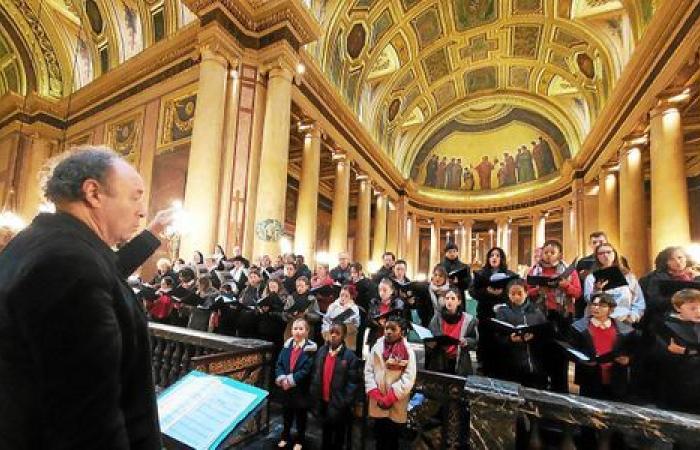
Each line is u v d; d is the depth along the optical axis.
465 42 19.25
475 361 5.93
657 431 2.13
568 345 3.54
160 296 6.29
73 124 15.23
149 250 1.43
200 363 3.15
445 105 24.09
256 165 10.30
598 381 3.31
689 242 10.16
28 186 15.48
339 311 4.89
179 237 9.81
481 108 25.41
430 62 20.14
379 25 16.33
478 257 26.95
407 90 20.97
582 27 15.90
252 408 1.57
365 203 18.58
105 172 1.05
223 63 10.18
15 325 0.80
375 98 19.41
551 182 23.03
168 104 11.80
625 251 13.36
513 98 22.84
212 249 9.32
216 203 9.60
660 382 2.94
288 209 20.34
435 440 3.12
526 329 3.41
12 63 16.98
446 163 27.83
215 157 9.62
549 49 18.42
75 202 1.03
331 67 14.84
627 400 3.24
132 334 0.96
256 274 6.35
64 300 0.79
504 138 26.12
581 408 2.30
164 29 12.68
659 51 10.90
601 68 16.64
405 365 3.14
